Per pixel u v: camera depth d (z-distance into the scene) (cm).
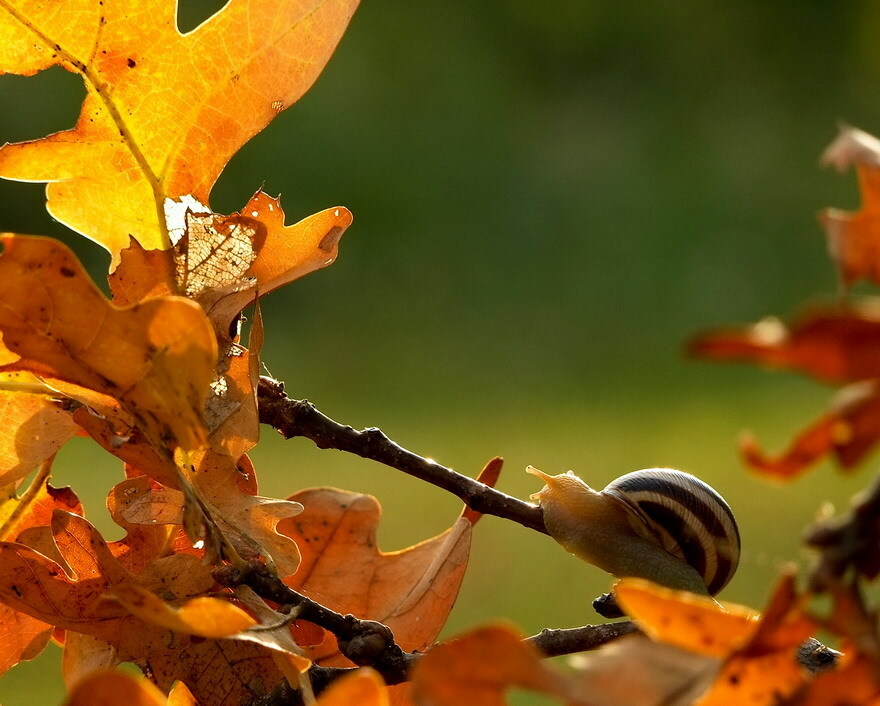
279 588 58
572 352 227
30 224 180
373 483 153
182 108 61
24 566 59
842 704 45
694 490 63
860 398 39
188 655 59
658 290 245
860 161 54
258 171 244
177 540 60
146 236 61
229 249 60
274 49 61
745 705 49
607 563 63
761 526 138
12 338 58
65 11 60
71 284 57
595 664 47
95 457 154
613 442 175
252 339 60
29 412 60
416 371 219
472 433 182
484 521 140
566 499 63
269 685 59
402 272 250
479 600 120
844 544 45
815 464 41
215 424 59
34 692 100
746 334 36
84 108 60
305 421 60
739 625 50
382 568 61
